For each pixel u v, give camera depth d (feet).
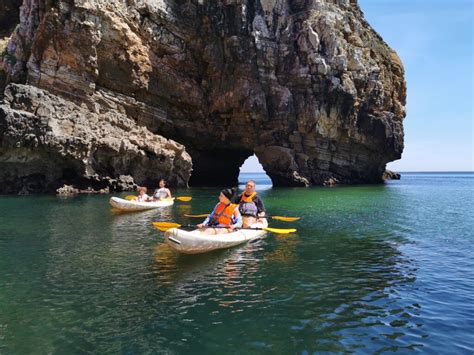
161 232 34.47
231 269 23.66
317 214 50.34
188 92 103.14
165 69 97.60
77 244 29.58
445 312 17.24
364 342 14.43
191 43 101.65
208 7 100.01
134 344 14.03
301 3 114.73
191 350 13.69
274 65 110.32
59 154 69.51
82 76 79.92
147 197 56.34
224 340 14.46
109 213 46.57
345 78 115.14
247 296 19.04
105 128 79.77
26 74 80.84
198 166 123.65
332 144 122.11
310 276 22.52
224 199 30.81
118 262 24.64
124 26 85.51
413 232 37.09
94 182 76.54
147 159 85.30
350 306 17.89
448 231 37.78
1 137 64.08
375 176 146.30
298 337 14.78
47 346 13.79
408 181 209.15
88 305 17.54
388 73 137.49
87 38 79.15
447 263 25.68
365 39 128.06
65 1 76.95
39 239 31.24
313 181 120.98
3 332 14.83
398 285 20.98
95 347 13.76
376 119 128.47
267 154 114.83
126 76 88.79
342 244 31.45
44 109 69.56
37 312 16.71
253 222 34.37
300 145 116.26
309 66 110.52
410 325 15.92
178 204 59.21
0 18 116.88
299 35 111.14
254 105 107.24
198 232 28.58
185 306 17.63
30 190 70.90
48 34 76.59
